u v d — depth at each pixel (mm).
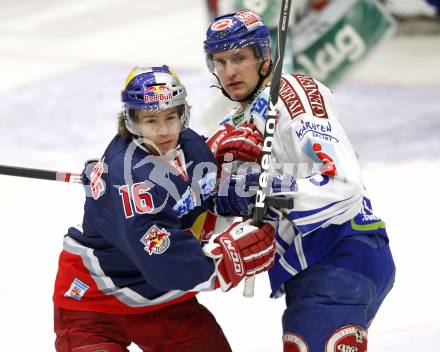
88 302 10344
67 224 21812
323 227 10367
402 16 45719
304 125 10195
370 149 28125
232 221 11383
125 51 44562
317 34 27875
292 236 10602
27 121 32656
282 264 10586
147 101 9312
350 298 10227
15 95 36625
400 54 42375
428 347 14391
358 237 10492
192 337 10664
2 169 10789
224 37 10406
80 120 32656
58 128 31625
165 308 10570
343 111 33125
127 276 10211
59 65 41875
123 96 9500
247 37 10391
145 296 10258
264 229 9961
